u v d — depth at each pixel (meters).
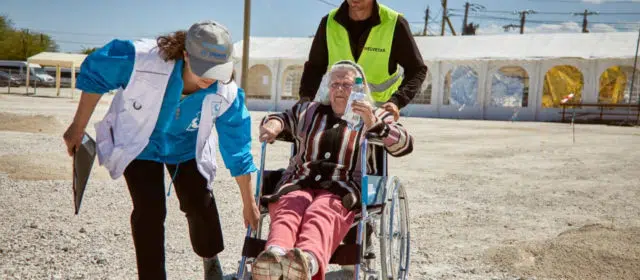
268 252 2.81
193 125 3.44
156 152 3.43
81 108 3.28
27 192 7.12
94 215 6.17
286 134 3.94
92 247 5.04
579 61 30.80
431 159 12.25
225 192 7.71
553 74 32.38
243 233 5.82
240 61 35.66
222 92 3.38
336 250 3.38
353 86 3.79
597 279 4.52
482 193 8.41
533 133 20.64
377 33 4.65
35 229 5.49
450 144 15.70
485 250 5.32
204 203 3.57
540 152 14.09
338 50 4.75
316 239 3.13
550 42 33.22
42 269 4.43
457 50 34.00
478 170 10.80
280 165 10.28
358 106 3.64
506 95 32.69
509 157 12.99
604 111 30.89
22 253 4.77
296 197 3.46
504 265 4.91
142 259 3.33
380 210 3.76
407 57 4.67
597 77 30.50
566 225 6.45
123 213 6.32
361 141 3.79
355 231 4.03
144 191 3.36
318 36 4.86
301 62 34.56
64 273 4.37
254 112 30.95
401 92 4.51
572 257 4.92
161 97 3.25
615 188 9.00
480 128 22.86
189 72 3.27
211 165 3.56
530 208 7.38
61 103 28.94
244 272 3.48
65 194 7.13
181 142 3.49
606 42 32.34
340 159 3.74
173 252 5.05
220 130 3.48
